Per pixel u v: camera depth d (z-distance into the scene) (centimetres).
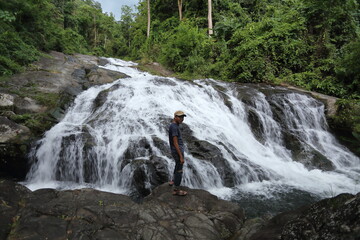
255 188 675
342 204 260
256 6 2325
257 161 812
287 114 1033
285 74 1364
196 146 744
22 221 369
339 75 1200
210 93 1133
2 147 697
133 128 814
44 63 1373
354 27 1379
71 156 740
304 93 1123
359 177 751
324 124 1030
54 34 1938
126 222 389
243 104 1054
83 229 362
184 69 1834
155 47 2308
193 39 1888
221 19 2239
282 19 1538
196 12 2653
